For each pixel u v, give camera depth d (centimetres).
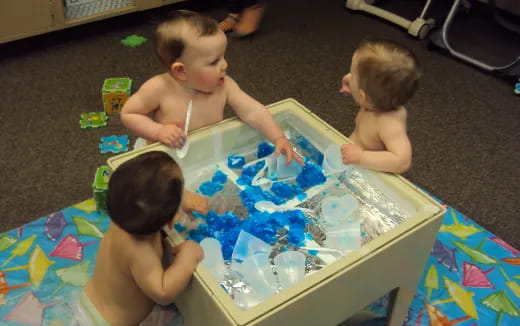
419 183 164
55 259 128
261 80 206
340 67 217
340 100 198
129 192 76
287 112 118
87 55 212
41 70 202
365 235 98
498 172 170
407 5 264
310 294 78
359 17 253
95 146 169
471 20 254
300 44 230
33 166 160
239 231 97
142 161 79
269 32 237
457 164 172
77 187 154
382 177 101
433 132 185
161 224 79
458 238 141
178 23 102
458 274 130
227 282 87
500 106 200
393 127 105
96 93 192
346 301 88
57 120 179
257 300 84
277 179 112
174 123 114
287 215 101
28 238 133
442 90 207
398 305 107
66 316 112
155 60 212
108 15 218
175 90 112
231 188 109
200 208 99
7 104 184
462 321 119
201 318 85
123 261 83
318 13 254
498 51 232
